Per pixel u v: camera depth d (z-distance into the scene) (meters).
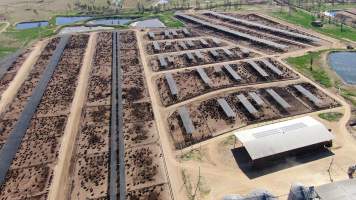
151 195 69.31
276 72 119.94
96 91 111.88
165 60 134.75
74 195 70.19
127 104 103.56
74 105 103.88
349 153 79.31
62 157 81.19
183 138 86.81
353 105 99.44
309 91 107.69
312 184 70.69
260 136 79.00
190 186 71.25
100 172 76.31
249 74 121.19
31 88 115.12
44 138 88.38
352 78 119.75
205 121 93.69
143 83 116.81
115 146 84.06
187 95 107.75
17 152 83.38
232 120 93.38
